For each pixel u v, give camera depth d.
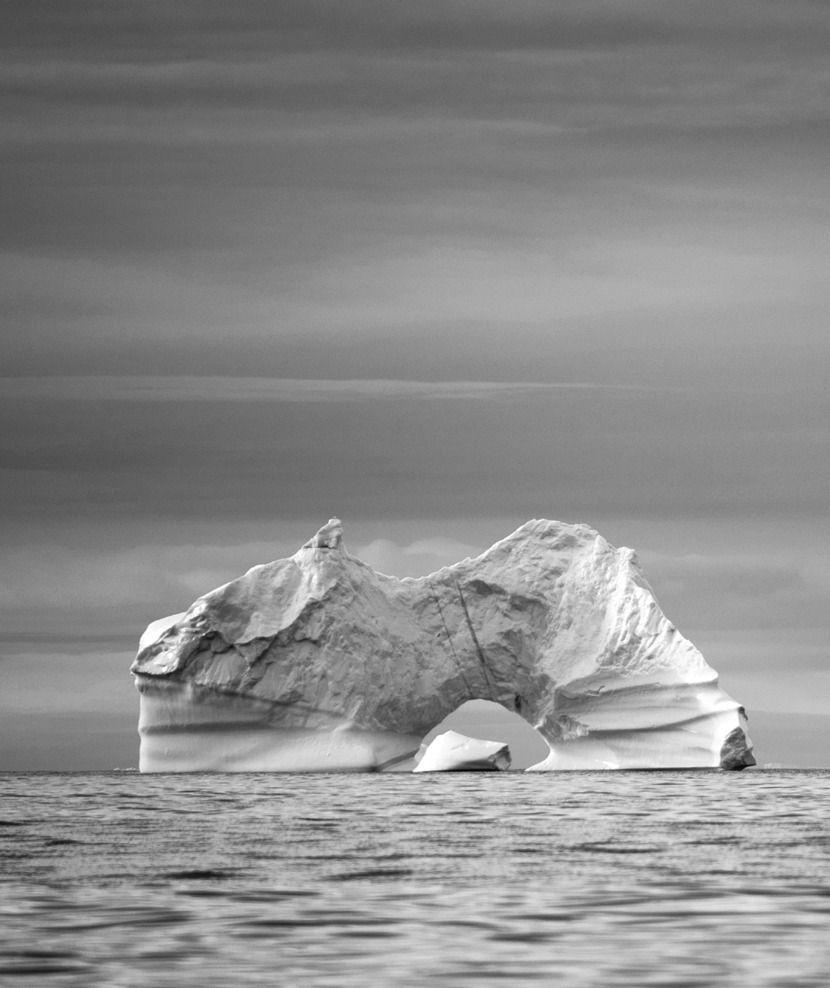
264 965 42.16
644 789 128.25
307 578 163.12
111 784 146.88
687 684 162.88
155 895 55.75
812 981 39.97
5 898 55.03
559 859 67.50
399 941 45.56
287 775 159.12
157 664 160.00
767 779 148.88
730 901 53.25
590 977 40.50
